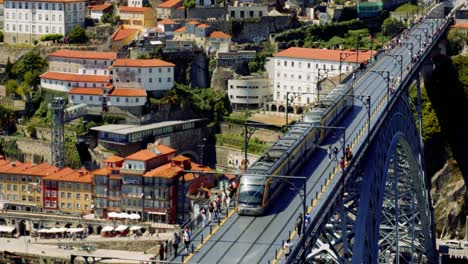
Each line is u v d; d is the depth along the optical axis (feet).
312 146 572.10
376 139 593.83
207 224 461.37
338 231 504.02
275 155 510.58
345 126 638.53
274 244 428.15
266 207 472.44
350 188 532.73
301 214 432.25
